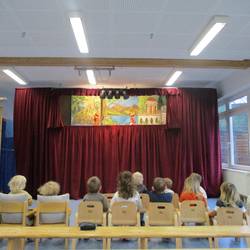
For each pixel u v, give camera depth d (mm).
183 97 7566
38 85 7578
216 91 7680
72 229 2660
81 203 3531
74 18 3750
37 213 3578
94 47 4945
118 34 4406
